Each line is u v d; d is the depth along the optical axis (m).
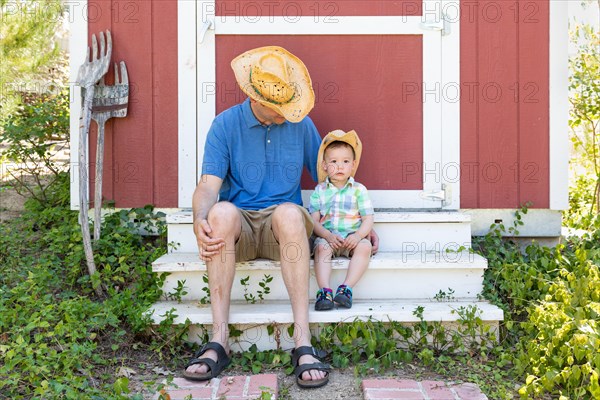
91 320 2.98
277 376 2.85
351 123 3.97
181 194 3.96
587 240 4.06
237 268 3.27
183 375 2.78
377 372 2.88
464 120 3.97
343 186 3.44
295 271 2.92
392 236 3.63
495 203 3.99
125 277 3.60
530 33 3.95
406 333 3.07
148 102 3.95
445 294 3.33
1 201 4.73
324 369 2.76
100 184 3.79
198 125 3.95
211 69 3.94
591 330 2.63
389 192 3.97
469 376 2.79
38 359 2.68
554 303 2.95
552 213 4.01
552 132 3.97
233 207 2.94
